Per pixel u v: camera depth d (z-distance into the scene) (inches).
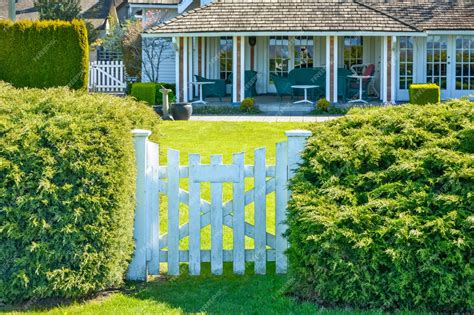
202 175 236.1
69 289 205.0
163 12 1168.2
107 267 209.8
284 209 236.2
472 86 940.0
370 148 222.4
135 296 219.0
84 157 207.6
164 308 206.8
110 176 208.4
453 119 236.5
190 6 1141.7
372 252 192.7
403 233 190.5
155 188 237.9
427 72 942.4
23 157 204.4
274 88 1035.3
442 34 922.7
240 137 538.3
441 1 994.7
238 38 880.9
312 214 199.9
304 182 217.9
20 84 733.3
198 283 231.9
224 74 1041.5
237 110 834.8
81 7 1732.3
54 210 203.2
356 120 243.9
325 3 917.8
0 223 201.6
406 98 944.3
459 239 187.3
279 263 237.9
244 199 237.3
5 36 730.2
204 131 566.9
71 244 203.3
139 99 807.1
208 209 238.8
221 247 237.5
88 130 211.8
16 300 207.0
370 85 999.6
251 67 1033.5
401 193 207.9
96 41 1550.2
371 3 997.2
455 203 198.1
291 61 1028.5
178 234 238.7
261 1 926.4
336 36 861.2
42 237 203.2
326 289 198.4
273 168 237.9
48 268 203.6
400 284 190.4
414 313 192.9
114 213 209.0
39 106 222.7
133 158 225.1
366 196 210.2
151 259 239.1
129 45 1160.8
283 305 205.9
